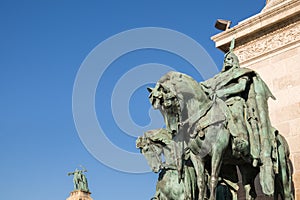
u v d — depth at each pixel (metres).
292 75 13.20
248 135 10.04
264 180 9.83
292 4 13.27
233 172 11.15
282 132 12.93
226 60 11.09
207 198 10.21
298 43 13.28
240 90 10.37
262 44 14.10
